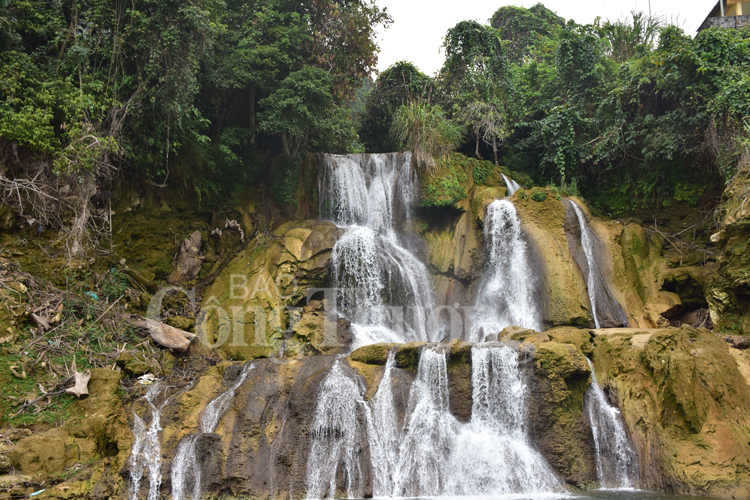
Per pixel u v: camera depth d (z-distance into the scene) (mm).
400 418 10188
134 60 13383
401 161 17688
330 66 20047
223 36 16703
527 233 15125
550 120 19266
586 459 10008
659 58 16391
